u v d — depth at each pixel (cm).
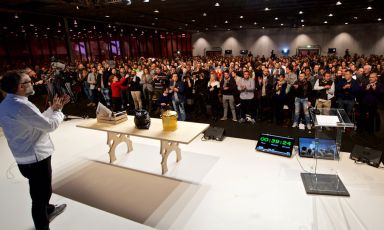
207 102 608
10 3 762
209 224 228
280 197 264
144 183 301
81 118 627
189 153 380
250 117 545
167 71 750
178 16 1227
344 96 469
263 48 2161
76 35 1384
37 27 1095
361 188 274
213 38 2328
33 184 199
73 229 227
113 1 599
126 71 776
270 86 571
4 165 369
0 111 183
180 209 250
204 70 734
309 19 1456
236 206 252
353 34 1864
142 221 235
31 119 180
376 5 974
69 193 285
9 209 262
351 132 448
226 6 952
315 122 267
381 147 386
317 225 222
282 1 869
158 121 328
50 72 690
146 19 1315
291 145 363
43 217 209
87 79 769
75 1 617
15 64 1028
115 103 671
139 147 411
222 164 342
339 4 938
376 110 448
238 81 592
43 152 198
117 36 1719
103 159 374
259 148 381
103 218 240
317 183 280
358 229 216
